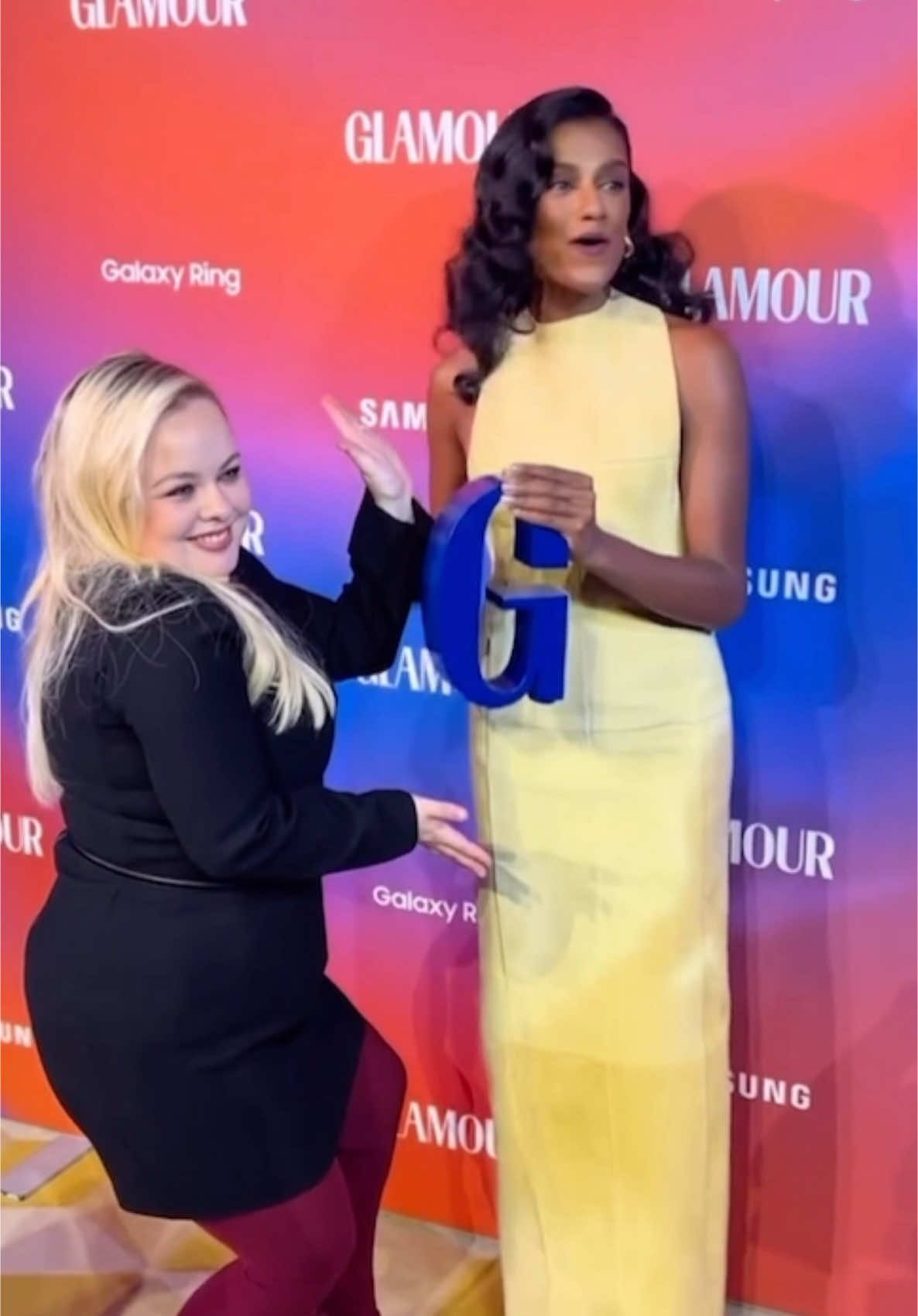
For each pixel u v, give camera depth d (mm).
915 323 1730
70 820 1593
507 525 1728
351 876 2271
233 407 2131
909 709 1848
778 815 1946
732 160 1762
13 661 2398
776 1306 2117
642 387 1650
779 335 1793
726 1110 1841
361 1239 1821
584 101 1587
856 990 1962
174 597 1480
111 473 1489
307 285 2041
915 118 1675
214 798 1460
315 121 1974
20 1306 2158
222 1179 1558
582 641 1703
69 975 1555
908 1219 2006
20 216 2195
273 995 1569
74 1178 2455
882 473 1788
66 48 2098
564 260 1609
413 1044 2295
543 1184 1868
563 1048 1798
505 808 1769
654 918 1731
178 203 2086
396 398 2029
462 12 1853
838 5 1676
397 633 1795
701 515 1679
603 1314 1876
